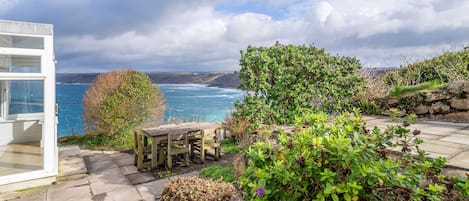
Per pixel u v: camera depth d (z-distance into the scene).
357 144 1.81
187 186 3.31
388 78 7.73
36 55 4.39
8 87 6.15
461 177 1.84
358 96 6.45
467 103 4.81
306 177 1.70
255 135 4.65
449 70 6.31
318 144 1.71
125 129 7.96
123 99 7.85
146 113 8.41
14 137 6.34
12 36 4.13
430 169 1.98
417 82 6.91
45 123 4.55
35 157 5.34
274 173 1.73
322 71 4.98
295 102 4.88
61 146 7.14
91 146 7.62
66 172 4.89
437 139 3.29
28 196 4.06
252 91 4.83
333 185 1.55
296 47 5.12
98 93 7.94
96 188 4.38
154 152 5.36
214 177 4.52
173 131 5.58
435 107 5.26
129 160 6.14
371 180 1.52
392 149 2.61
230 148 6.65
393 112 2.72
